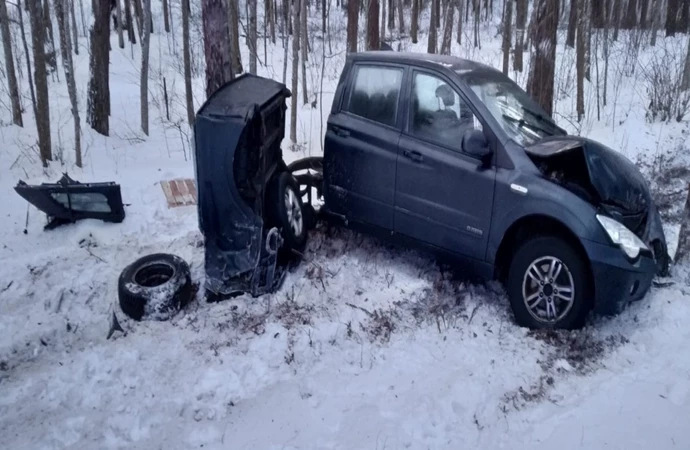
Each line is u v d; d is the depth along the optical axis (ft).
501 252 17.28
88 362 15.15
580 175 16.61
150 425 13.19
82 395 14.19
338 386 14.34
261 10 105.50
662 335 16.17
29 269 19.71
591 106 42.80
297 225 20.24
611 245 15.28
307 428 12.96
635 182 17.17
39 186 21.20
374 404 13.71
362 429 12.87
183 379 14.61
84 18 82.02
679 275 18.79
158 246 21.44
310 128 37.81
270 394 14.08
